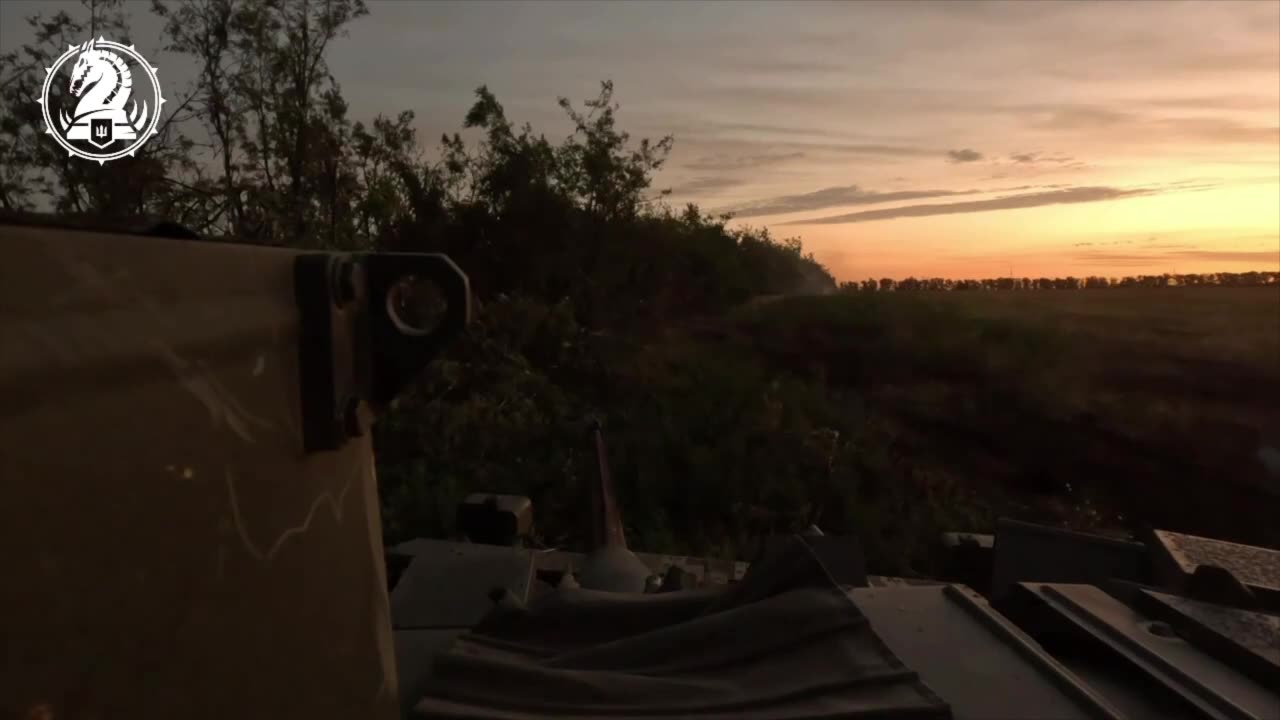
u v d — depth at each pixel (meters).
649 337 22.69
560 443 11.95
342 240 15.23
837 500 11.29
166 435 0.67
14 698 0.51
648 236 22.94
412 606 2.87
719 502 10.89
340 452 1.00
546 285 21.08
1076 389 17.28
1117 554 3.41
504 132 21.48
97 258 0.61
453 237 20.64
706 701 1.69
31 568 0.53
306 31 15.01
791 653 1.86
